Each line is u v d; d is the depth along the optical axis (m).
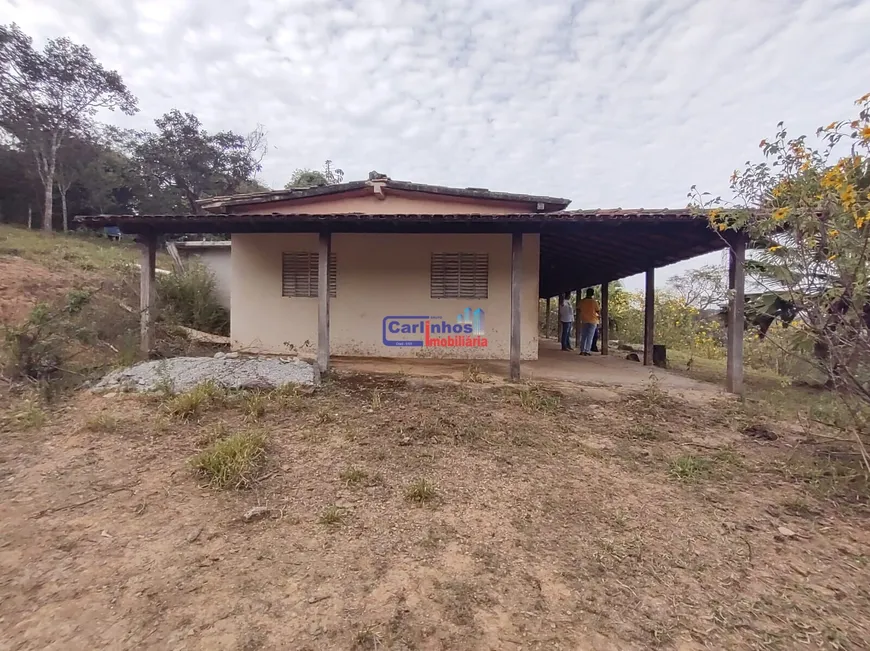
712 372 8.96
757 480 3.60
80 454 3.66
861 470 3.61
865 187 3.09
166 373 5.50
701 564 2.46
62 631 1.87
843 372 3.45
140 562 2.35
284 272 9.11
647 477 3.64
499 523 2.86
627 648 1.85
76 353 5.97
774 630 1.97
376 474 3.52
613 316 16.25
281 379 5.77
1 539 2.52
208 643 1.81
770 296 4.21
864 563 2.50
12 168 27.59
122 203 35.09
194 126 37.97
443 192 9.16
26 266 10.57
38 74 26.59
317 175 26.77
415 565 2.39
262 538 2.62
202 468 3.44
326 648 1.80
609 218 5.71
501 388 6.13
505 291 8.85
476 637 1.89
